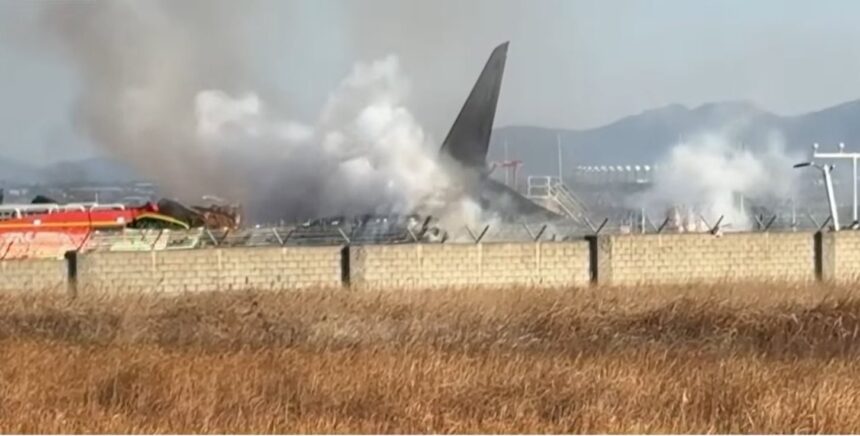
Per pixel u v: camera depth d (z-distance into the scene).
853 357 80.25
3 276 125.75
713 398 63.09
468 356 76.75
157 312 98.50
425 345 83.56
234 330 92.38
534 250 137.25
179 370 69.62
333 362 73.31
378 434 58.00
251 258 131.12
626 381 66.94
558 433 57.97
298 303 103.00
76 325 95.56
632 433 57.66
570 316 94.75
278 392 65.19
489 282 135.75
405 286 129.62
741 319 91.75
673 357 78.75
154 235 165.62
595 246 138.50
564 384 66.56
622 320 94.06
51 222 173.88
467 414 61.59
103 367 71.56
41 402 62.81
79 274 127.38
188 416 60.25
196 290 126.25
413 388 65.62
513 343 86.31
